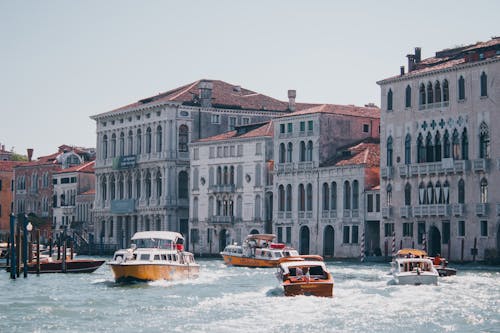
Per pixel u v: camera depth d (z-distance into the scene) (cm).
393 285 7325
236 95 15300
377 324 5331
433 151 10825
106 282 7894
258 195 13200
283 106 15388
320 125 12231
